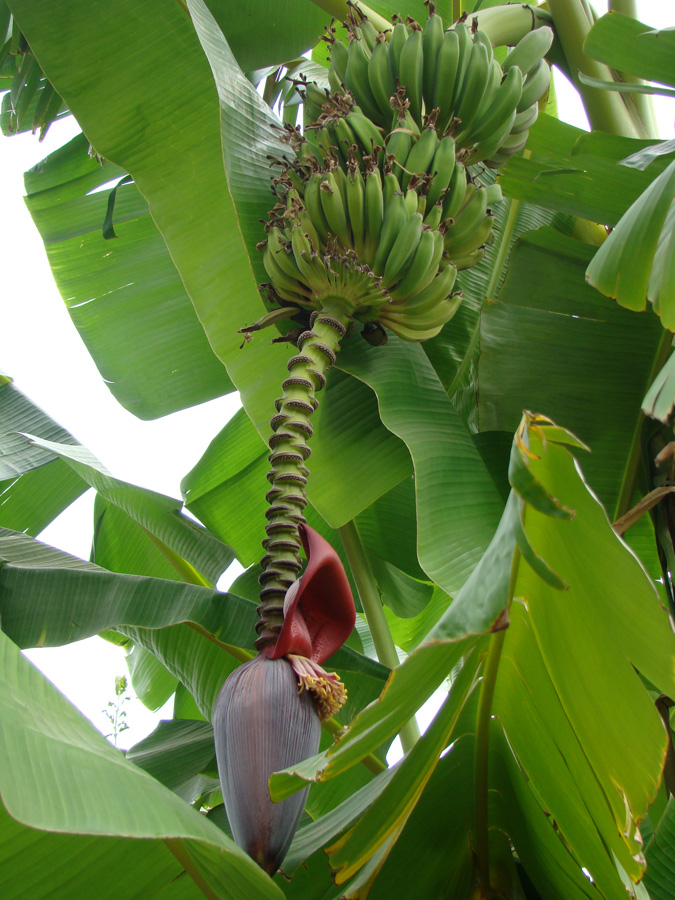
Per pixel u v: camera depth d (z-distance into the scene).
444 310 2.07
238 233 2.45
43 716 1.02
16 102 2.95
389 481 2.37
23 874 1.16
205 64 2.53
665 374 1.35
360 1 2.64
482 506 2.01
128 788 0.98
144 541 3.13
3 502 3.07
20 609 1.95
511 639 1.36
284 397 1.65
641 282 1.55
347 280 1.91
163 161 2.48
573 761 1.33
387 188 1.98
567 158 2.51
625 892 1.42
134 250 3.34
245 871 1.12
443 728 1.32
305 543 1.48
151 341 3.27
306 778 1.04
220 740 1.29
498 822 1.78
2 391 3.00
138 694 3.38
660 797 2.08
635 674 1.15
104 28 2.55
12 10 2.57
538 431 1.11
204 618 2.01
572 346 2.44
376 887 1.62
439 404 2.28
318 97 2.34
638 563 1.06
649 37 2.20
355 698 2.39
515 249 2.56
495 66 2.20
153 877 1.23
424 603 3.14
